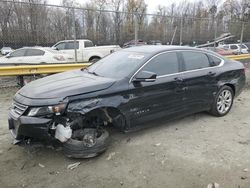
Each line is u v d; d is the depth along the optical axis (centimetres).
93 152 423
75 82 450
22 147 468
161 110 511
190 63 565
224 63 633
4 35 1089
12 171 398
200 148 470
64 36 1179
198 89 565
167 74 519
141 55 519
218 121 605
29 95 418
